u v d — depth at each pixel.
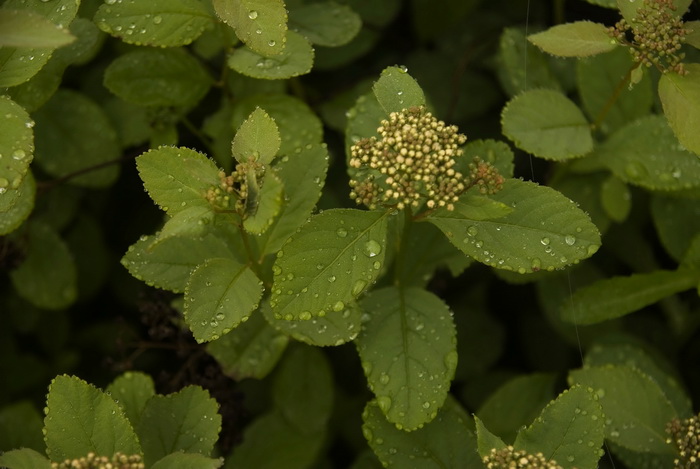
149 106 0.83
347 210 0.75
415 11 0.90
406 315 0.78
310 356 0.84
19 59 0.77
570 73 0.87
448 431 0.77
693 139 0.77
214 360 0.82
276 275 0.75
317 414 0.84
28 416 0.84
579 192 0.84
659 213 0.84
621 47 0.83
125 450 0.75
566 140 0.80
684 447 0.78
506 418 0.82
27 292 0.86
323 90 0.89
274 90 0.84
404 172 0.75
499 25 0.90
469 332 0.87
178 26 0.79
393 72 0.76
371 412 0.77
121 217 0.90
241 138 0.75
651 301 0.81
